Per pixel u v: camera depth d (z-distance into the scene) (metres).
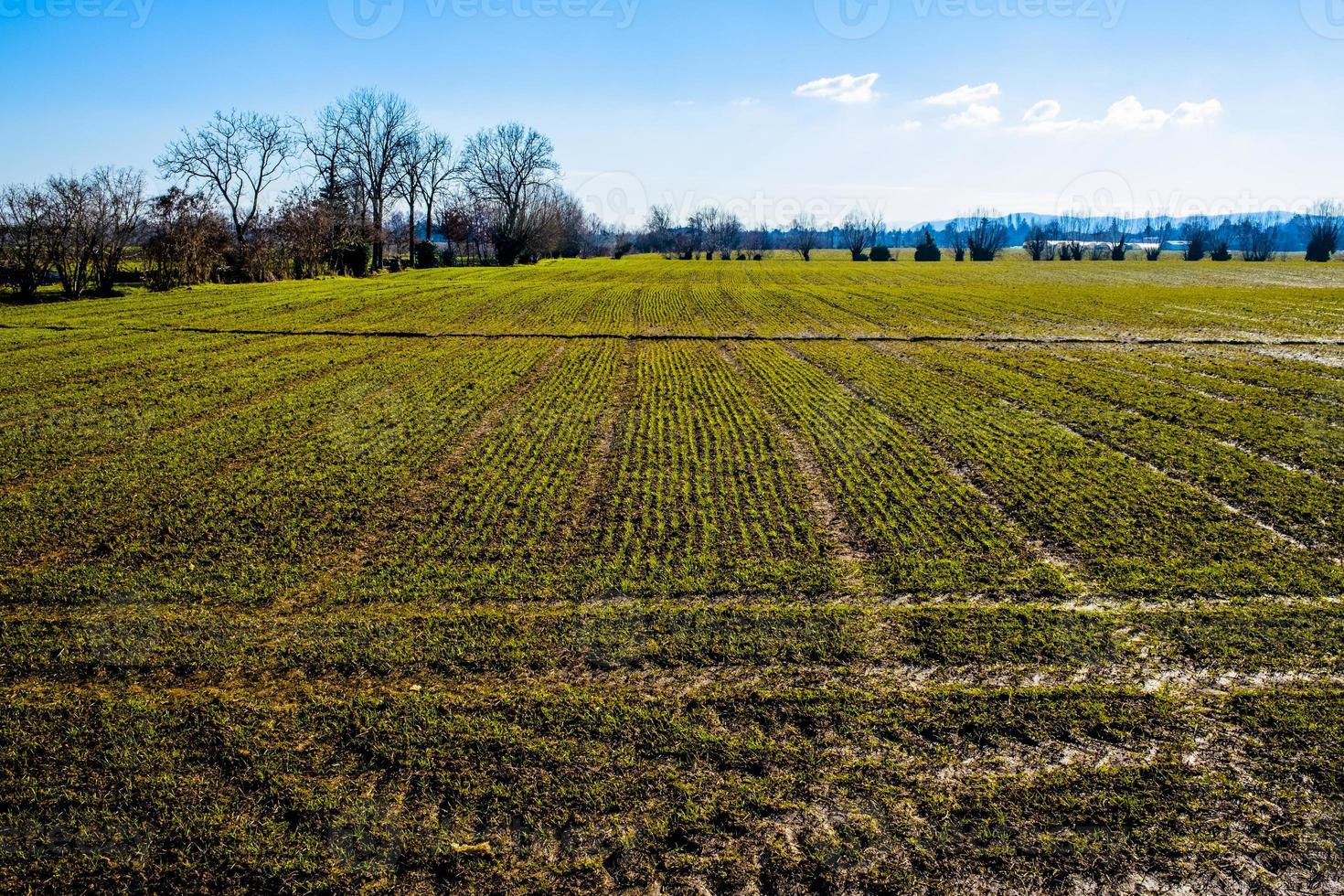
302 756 6.21
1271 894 5.09
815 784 5.98
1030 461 13.72
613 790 5.89
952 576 9.31
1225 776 6.08
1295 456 13.85
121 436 14.96
